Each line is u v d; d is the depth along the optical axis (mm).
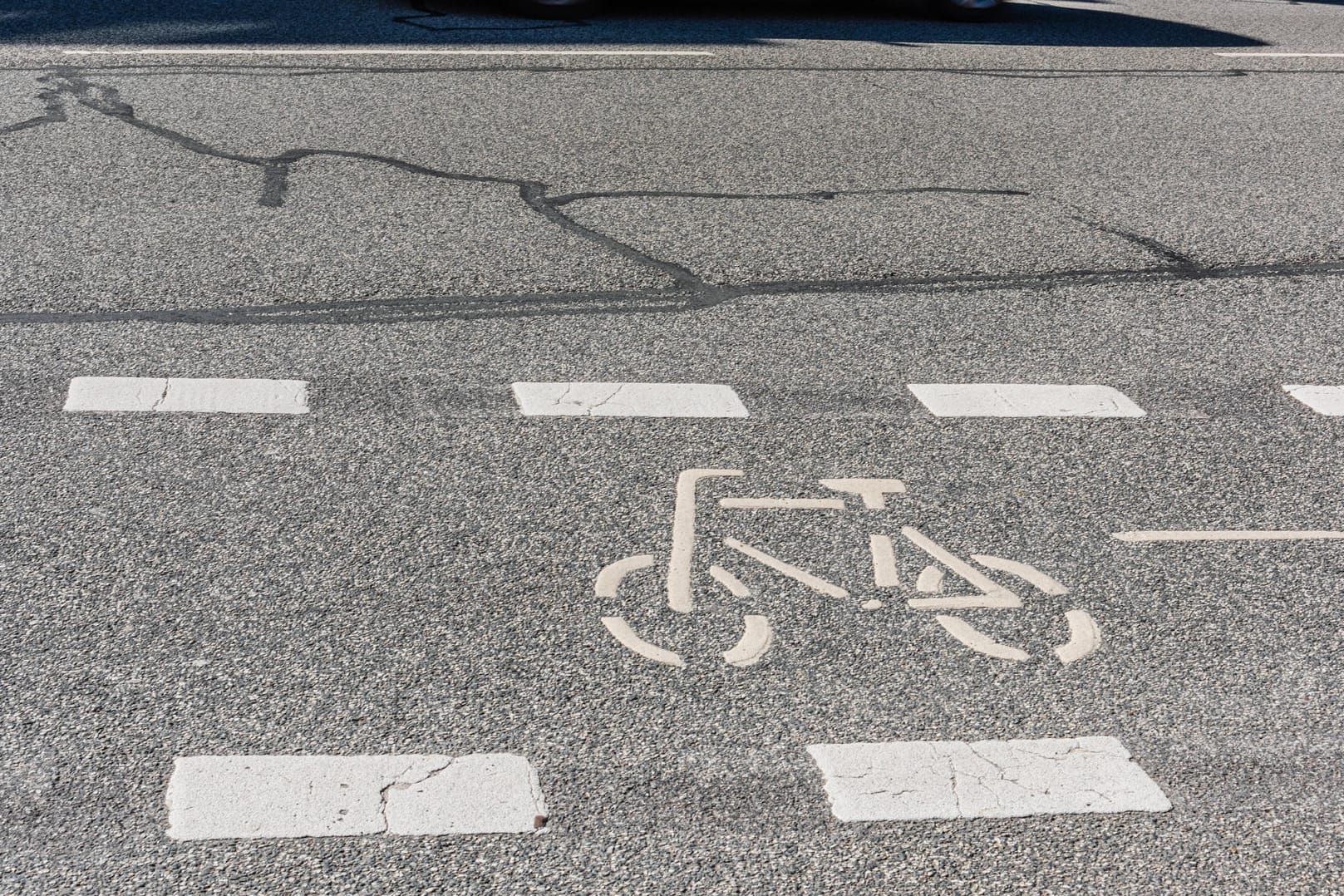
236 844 2543
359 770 2738
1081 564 3594
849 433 4289
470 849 2559
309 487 3812
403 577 3402
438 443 4102
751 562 3543
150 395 4316
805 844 2605
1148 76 10086
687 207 6453
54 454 3928
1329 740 2941
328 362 4617
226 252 5586
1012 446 4250
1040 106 8906
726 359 4797
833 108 8531
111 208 6055
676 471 4000
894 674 3111
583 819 2643
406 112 7938
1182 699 3059
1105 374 4820
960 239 6176
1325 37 12219
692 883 2504
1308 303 5582
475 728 2875
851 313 5273
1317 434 4426
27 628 3125
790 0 12078
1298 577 3574
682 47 10242
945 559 3594
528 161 7074
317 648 3109
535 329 4980
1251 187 7234
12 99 7812
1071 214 6605
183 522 3604
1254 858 2609
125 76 8516
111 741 2787
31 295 5047
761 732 2898
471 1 11672
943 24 11828
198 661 3047
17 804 2613
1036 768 2820
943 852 2598
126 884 2441
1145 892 2521
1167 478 4090
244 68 8875
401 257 5629
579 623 3250
